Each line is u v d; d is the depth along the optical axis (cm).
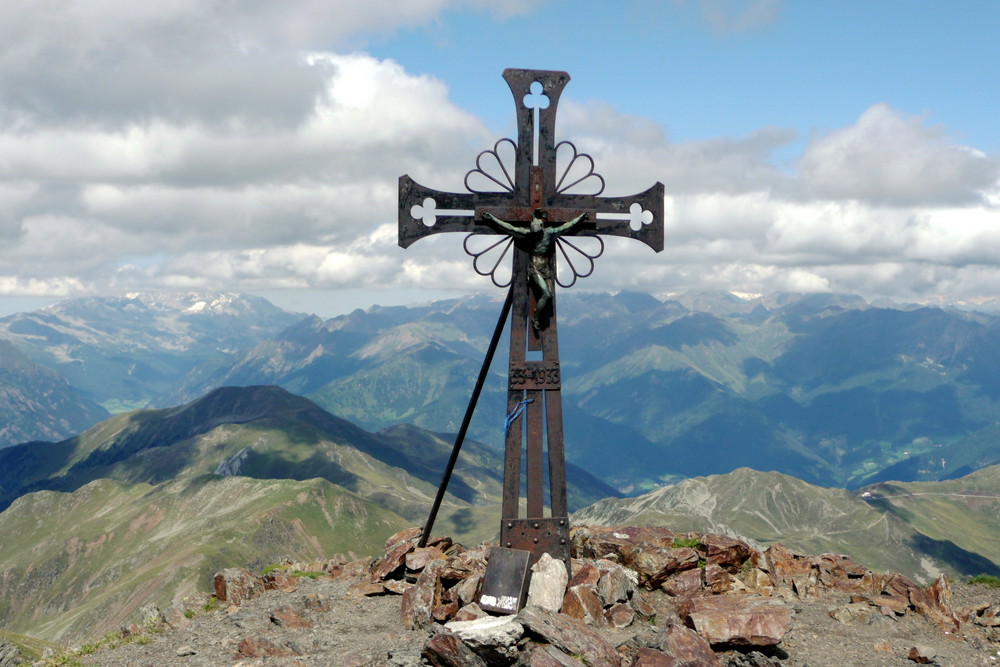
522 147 1509
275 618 1477
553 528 1452
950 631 1423
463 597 1405
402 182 1480
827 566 1709
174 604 1641
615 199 1530
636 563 1555
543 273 1488
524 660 1137
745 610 1291
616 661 1171
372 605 1575
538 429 1472
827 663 1259
